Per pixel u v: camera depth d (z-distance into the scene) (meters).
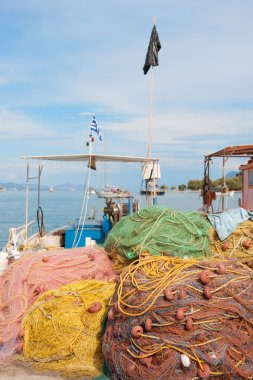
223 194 13.04
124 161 12.77
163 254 6.51
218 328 4.25
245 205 12.20
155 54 13.98
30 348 5.34
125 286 4.82
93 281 6.20
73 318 5.38
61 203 68.44
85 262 6.86
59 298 5.70
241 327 4.35
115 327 4.69
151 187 12.88
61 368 5.14
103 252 7.23
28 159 11.84
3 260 7.91
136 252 6.59
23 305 6.02
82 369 5.09
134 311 4.50
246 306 4.39
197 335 4.21
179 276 4.63
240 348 4.23
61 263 6.72
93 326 5.32
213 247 6.98
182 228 6.70
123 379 4.48
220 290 4.43
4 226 32.25
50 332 5.29
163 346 4.25
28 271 6.42
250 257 6.73
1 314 6.02
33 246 10.57
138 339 4.38
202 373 4.08
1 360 5.33
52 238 11.29
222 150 12.02
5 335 5.61
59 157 11.55
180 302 4.32
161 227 6.67
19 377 5.02
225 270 4.60
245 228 7.02
